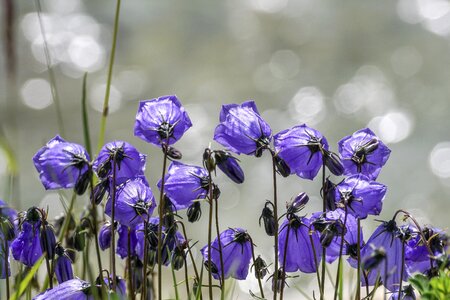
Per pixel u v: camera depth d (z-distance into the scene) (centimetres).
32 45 2369
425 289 367
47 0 2638
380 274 385
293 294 929
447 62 2198
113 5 2638
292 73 2252
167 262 389
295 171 373
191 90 2198
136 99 2119
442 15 2438
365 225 1370
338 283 389
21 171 1565
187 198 371
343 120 1953
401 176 1585
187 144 1791
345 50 2348
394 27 2417
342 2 2588
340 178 1491
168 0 2661
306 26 2517
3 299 464
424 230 387
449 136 1758
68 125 1894
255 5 2641
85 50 2381
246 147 371
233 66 2333
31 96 2028
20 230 377
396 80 2125
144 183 374
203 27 2547
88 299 366
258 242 1409
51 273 374
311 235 363
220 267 388
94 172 377
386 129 1858
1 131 543
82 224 395
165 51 2408
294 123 1970
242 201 1530
